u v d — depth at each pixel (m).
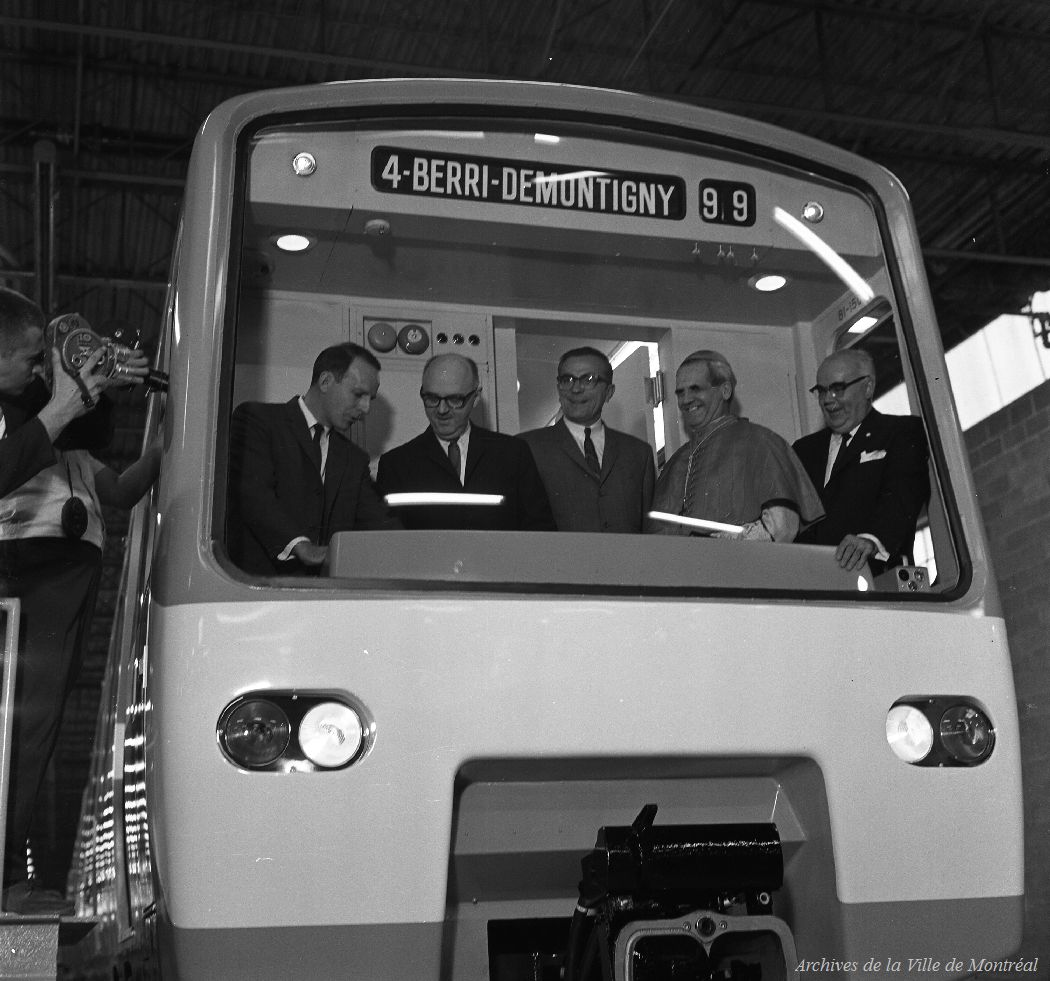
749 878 2.74
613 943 2.67
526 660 2.72
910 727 2.99
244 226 3.18
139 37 10.42
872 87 12.40
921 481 3.41
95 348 3.04
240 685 2.59
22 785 3.14
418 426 3.67
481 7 10.87
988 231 14.57
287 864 2.53
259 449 3.03
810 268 3.72
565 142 3.48
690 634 2.84
